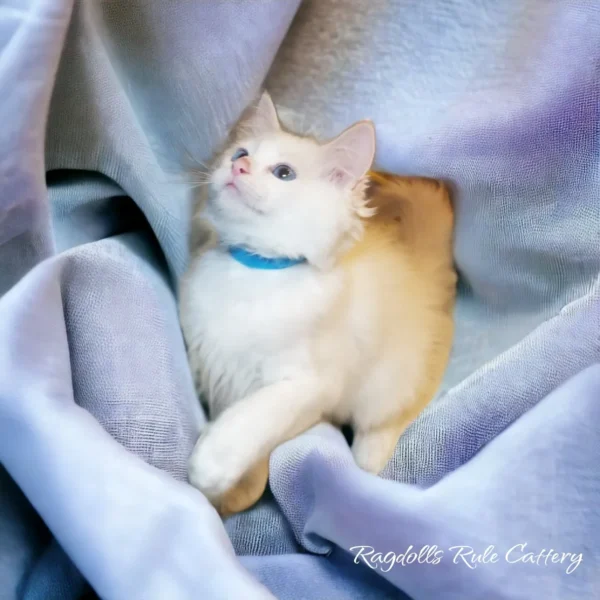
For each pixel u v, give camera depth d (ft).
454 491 2.14
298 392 2.32
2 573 2.02
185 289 2.43
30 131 2.14
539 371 2.31
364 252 2.51
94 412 2.12
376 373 2.50
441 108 2.36
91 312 2.16
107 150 2.29
